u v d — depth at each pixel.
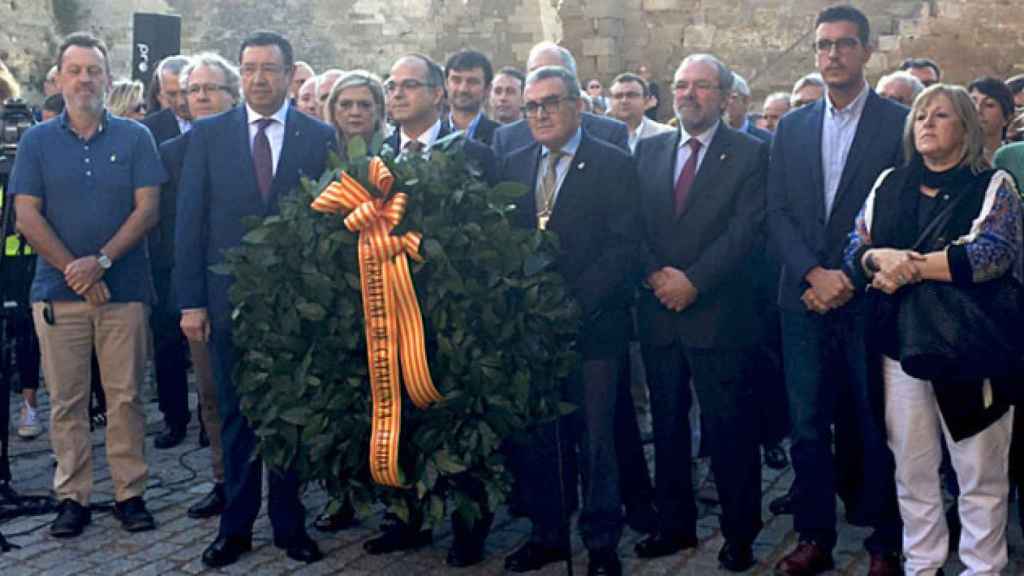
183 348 6.82
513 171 4.81
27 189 5.16
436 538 5.19
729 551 4.75
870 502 4.54
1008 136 6.04
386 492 4.12
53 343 5.21
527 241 4.14
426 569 4.81
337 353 4.06
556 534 4.73
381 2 19.62
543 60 5.82
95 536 5.24
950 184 4.09
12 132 5.86
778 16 14.16
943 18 13.57
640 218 4.71
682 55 14.41
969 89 5.84
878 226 4.22
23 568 4.84
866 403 4.50
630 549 5.00
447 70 6.00
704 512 5.54
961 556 4.18
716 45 14.35
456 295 4.00
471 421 4.05
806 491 4.64
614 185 4.63
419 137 5.29
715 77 4.73
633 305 5.06
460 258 4.03
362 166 4.09
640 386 6.62
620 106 6.92
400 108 5.21
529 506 4.75
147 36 9.70
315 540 5.18
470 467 4.09
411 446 4.06
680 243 4.75
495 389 4.02
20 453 6.73
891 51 13.72
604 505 4.59
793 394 4.66
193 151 4.90
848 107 4.65
